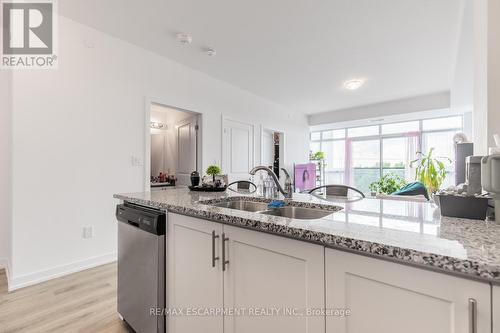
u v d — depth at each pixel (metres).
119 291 1.70
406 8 2.31
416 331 0.65
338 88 4.59
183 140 4.26
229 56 3.30
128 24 2.58
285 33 2.74
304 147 6.59
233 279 1.08
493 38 1.14
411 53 3.21
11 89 2.22
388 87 4.54
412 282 0.65
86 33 2.60
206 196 1.72
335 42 2.94
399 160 6.45
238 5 2.27
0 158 2.65
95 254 2.64
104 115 2.73
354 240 0.72
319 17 2.45
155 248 1.38
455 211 1.00
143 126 3.07
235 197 1.72
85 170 2.58
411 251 0.63
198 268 1.22
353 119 6.03
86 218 2.58
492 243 0.67
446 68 3.68
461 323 0.58
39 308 1.84
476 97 1.53
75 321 1.70
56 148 2.39
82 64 2.57
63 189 2.43
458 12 2.36
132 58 2.98
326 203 1.44
